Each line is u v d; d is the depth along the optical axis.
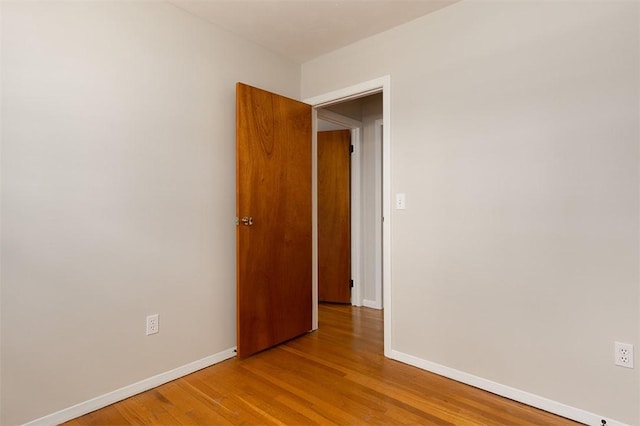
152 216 2.09
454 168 2.18
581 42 1.73
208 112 2.39
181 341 2.23
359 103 3.89
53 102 1.71
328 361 2.44
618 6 1.64
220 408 1.85
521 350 1.92
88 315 1.83
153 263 2.10
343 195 3.96
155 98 2.11
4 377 1.58
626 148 1.62
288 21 2.39
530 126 1.89
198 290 2.33
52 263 1.71
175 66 2.21
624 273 1.62
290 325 2.79
